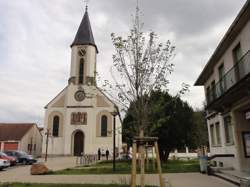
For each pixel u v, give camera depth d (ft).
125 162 88.79
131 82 31.40
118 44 32.04
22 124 163.53
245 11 42.68
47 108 140.46
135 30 38.06
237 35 49.78
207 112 76.13
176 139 78.89
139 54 31.99
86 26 154.30
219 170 49.42
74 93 139.44
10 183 39.19
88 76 142.00
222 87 55.62
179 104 79.97
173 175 49.55
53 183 39.42
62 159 113.60
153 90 31.76
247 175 40.98
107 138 134.10
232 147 54.19
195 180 42.47
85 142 132.46
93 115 137.28
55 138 135.74
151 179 43.68
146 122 31.45
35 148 171.12
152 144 27.04
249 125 50.49
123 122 56.65
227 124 59.41
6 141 146.72
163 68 32.35
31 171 56.24
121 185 35.99
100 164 81.71
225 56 56.65
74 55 147.13
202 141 137.39
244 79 37.19
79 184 37.45
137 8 37.04
